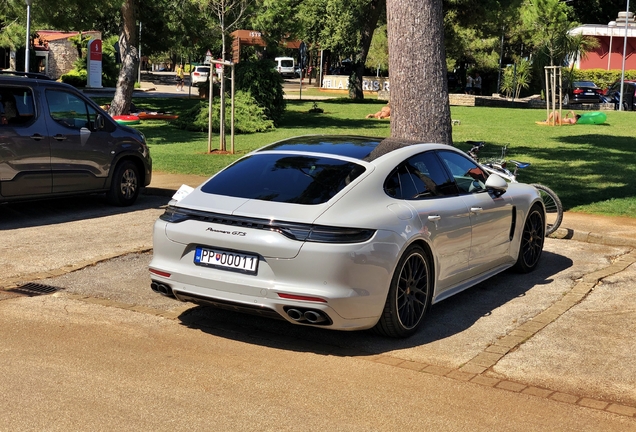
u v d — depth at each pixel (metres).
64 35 57.03
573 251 9.19
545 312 6.60
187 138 21.48
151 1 28.97
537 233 8.21
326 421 4.28
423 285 6.02
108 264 7.95
